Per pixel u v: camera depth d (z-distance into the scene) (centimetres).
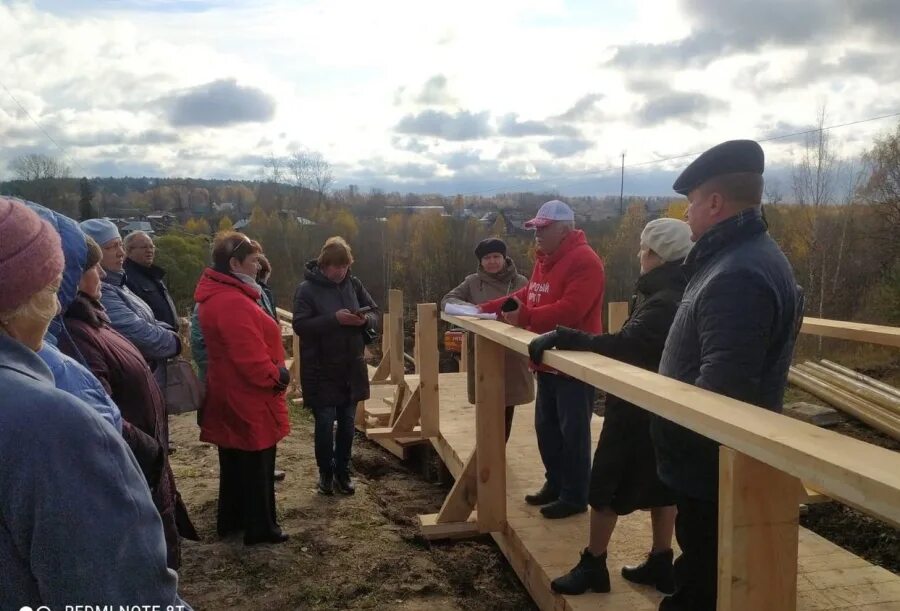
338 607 317
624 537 344
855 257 2581
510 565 363
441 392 720
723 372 190
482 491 357
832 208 2588
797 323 214
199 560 359
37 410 112
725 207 207
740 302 192
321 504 449
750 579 153
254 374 355
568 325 347
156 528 127
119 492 119
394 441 663
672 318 262
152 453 204
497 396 352
